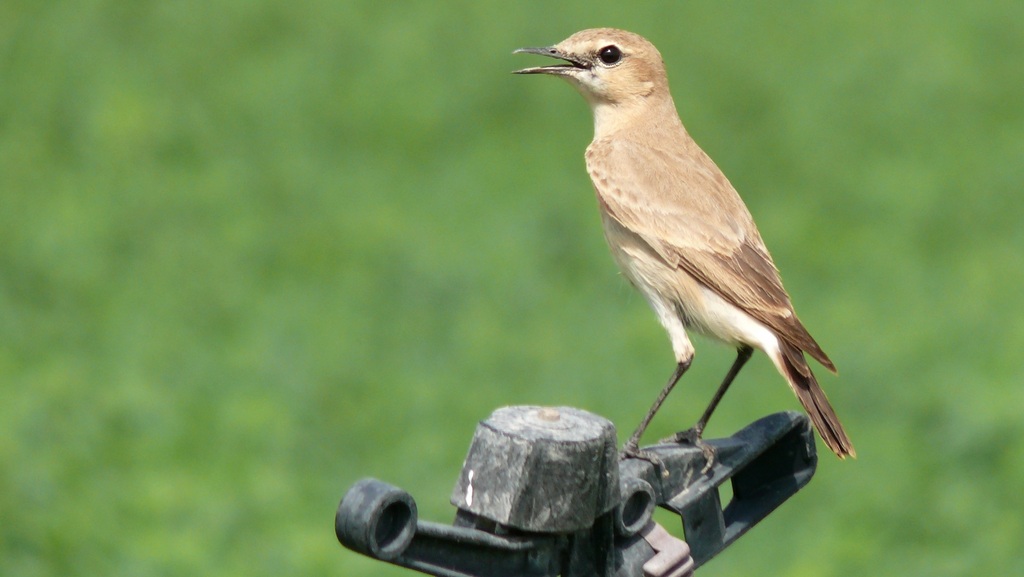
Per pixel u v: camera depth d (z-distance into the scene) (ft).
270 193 61.36
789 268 56.03
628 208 29.12
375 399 43.29
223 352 46.09
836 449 25.11
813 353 27.14
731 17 86.17
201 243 55.62
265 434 40.73
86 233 55.57
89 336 46.91
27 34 78.79
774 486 20.36
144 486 37.45
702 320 28.30
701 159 30.58
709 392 44.78
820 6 88.22
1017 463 39.58
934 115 73.72
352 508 14.97
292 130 69.26
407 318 49.52
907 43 82.64
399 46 79.97
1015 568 35.50
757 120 72.33
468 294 51.72
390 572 34.76
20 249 53.88
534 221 58.90
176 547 34.88
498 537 16.28
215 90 73.92
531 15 84.38
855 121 72.79
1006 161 67.67
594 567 17.29
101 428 40.40
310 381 44.32
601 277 53.52
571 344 47.65
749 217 29.35
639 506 17.69
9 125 67.36
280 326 48.44
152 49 78.54
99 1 83.46
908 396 44.50
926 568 35.76
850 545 36.68
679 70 78.33
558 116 72.08
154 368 44.68
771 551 36.81
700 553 19.08
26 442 38.86
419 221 58.85
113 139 66.74
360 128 70.13
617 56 31.65
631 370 46.09
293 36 81.20
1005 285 53.67
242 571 34.35
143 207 59.11
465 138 69.05
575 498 16.29
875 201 63.16
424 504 37.45
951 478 39.68
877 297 53.01
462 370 45.65
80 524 35.29
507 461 16.29
